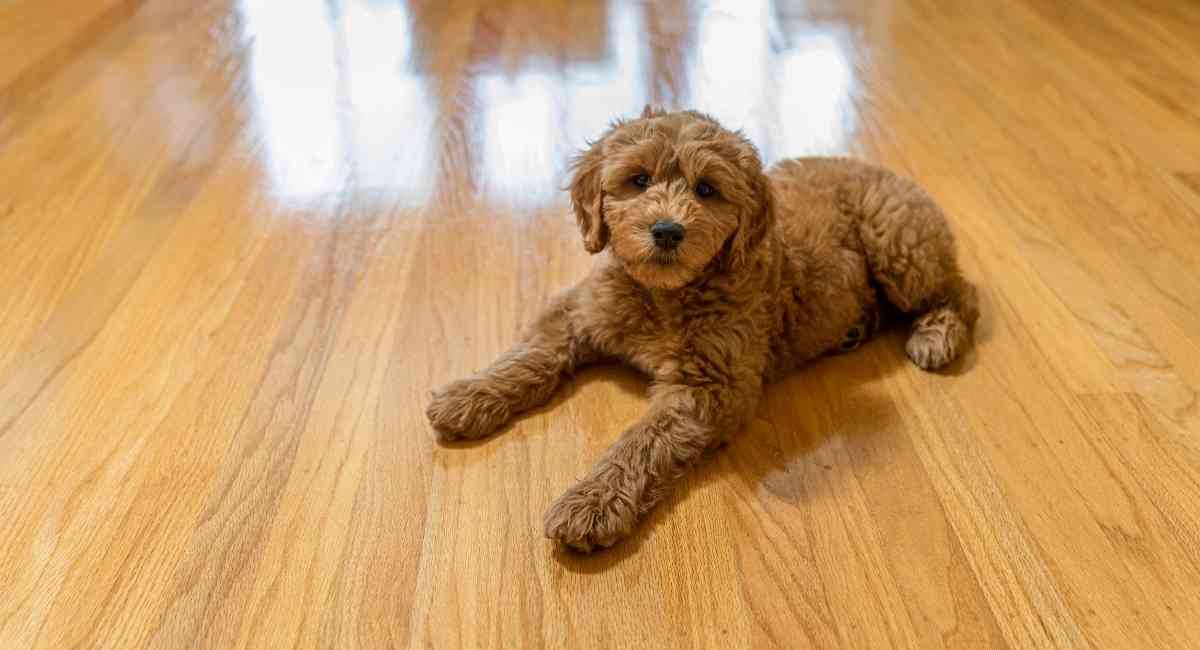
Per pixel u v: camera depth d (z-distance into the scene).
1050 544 1.76
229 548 1.72
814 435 2.03
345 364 2.19
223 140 3.21
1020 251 2.66
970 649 1.57
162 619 1.59
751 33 4.30
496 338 2.29
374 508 1.81
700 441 1.87
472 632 1.58
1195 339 2.32
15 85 3.57
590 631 1.59
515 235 2.71
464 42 4.09
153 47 3.97
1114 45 4.19
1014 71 3.90
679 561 1.72
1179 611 1.64
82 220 2.73
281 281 2.48
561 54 3.99
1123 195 2.96
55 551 1.71
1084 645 1.58
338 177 3.00
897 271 2.23
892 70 3.91
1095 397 2.13
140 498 1.83
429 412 1.96
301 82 3.67
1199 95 3.67
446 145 3.21
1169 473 1.92
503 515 1.80
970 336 2.33
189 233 2.69
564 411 2.07
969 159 3.18
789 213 2.20
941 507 1.84
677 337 1.96
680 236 1.81
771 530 1.79
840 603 1.65
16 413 2.03
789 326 2.14
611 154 1.95
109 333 2.28
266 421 2.02
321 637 1.57
